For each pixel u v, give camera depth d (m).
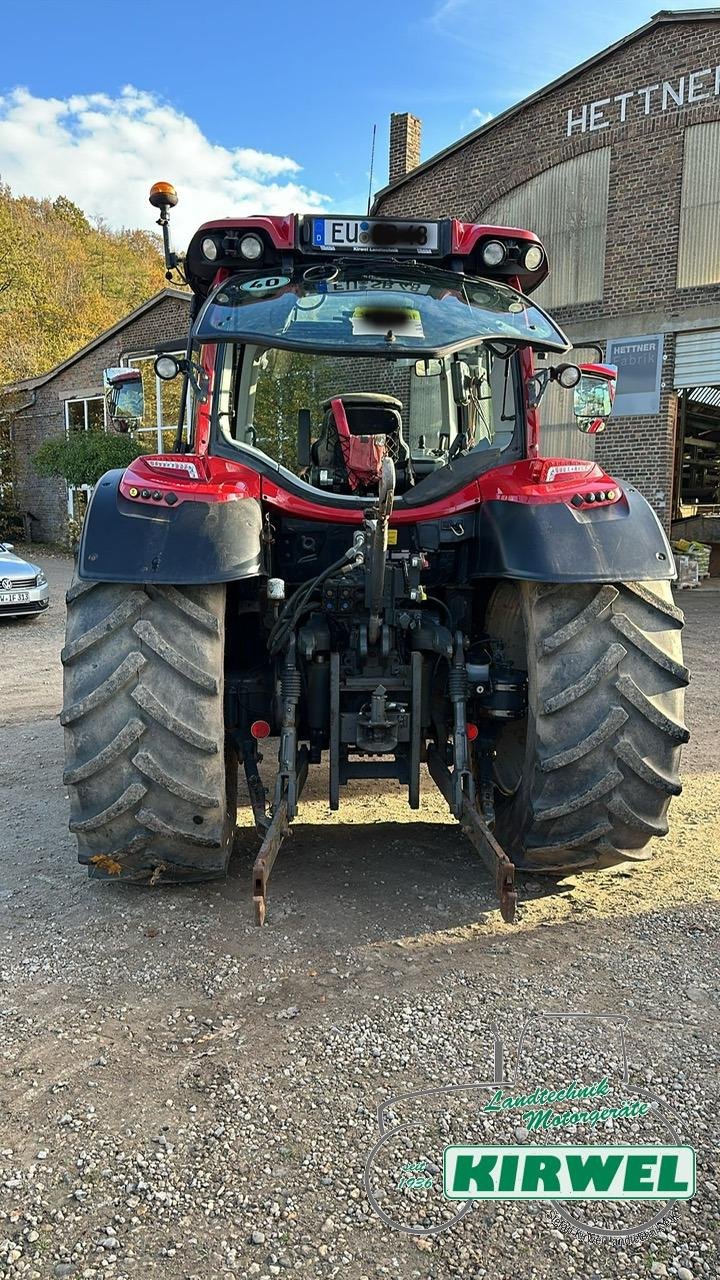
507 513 3.15
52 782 4.95
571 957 2.88
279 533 3.49
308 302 3.41
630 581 2.96
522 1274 1.73
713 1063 2.33
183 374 3.84
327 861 3.65
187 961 2.87
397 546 3.48
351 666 3.33
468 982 2.73
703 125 14.54
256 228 3.51
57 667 8.73
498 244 3.64
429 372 4.06
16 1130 2.11
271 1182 1.94
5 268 46.50
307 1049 2.40
